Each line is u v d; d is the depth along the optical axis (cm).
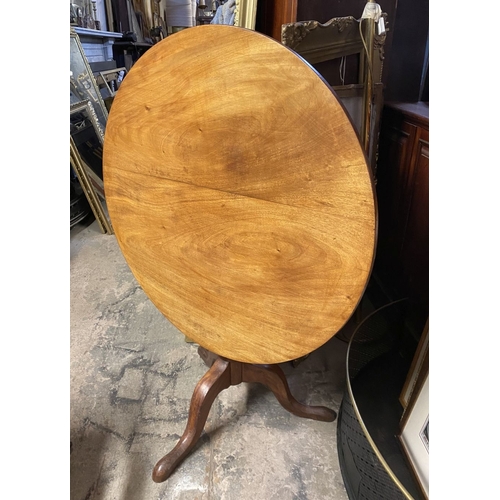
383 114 154
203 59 69
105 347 154
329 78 127
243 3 131
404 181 142
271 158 69
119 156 90
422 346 89
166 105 78
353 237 66
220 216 80
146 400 131
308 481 106
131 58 414
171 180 84
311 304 77
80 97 267
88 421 123
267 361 89
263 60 63
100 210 246
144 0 444
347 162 62
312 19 136
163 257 94
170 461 107
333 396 133
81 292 188
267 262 78
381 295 171
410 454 87
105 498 102
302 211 70
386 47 146
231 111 70
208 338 96
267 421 123
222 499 101
